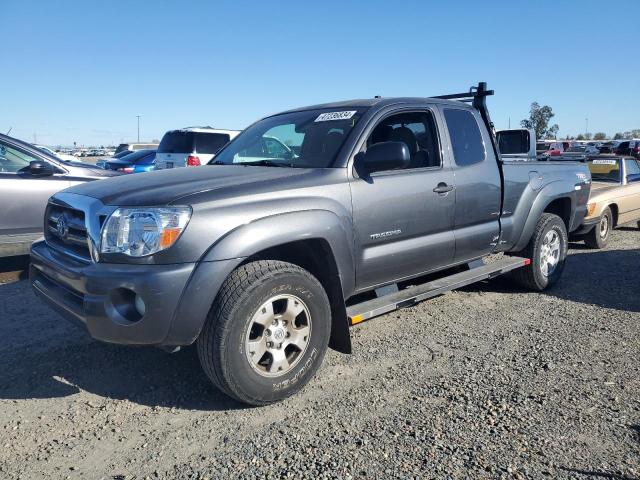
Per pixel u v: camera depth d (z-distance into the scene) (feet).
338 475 9.09
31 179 21.56
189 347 14.85
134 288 10.19
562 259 20.75
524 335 15.81
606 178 33.99
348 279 12.86
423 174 14.76
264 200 11.47
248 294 10.75
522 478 8.96
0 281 21.53
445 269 16.34
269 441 10.18
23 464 9.52
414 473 9.11
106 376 13.10
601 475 9.05
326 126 14.46
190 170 13.64
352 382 12.68
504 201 17.61
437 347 14.87
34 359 14.06
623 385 12.44
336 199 12.58
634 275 23.59
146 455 9.78
